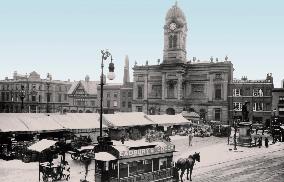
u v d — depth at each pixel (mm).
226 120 77188
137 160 22000
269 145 49938
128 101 98375
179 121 66188
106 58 23641
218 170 30219
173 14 83125
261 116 77062
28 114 44594
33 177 26125
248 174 28594
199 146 47219
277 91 76438
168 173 24250
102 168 21000
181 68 80188
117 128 51781
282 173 29125
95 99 106625
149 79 86500
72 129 44375
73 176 26562
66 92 115625
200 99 80375
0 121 39781
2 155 34500
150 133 54312
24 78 110062
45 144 26516
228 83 78438
